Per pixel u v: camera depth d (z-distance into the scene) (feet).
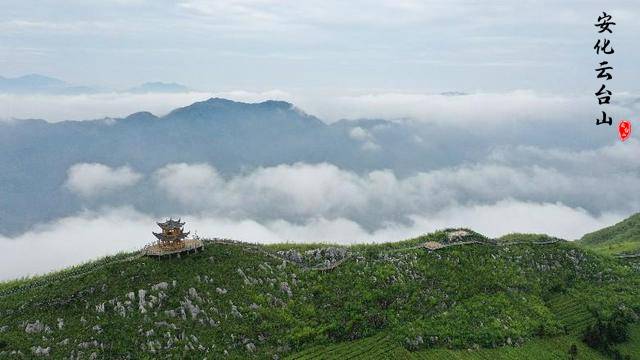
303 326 463.83
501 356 475.72
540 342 507.30
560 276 615.16
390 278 539.29
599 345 510.99
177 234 493.77
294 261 550.77
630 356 509.35
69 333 391.24
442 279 557.33
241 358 411.13
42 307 415.44
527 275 600.39
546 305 567.18
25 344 374.63
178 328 416.67
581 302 576.61
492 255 615.57
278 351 433.07
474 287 558.56
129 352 388.16
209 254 504.02
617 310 564.30
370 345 462.19
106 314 414.62
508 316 527.81
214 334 424.46
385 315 497.05
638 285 622.95
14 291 453.58
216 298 456.04
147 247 506.07
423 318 505.66
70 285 442.91
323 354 440.86
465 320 509.76
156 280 452.35
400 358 455.22
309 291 507.30
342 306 496.64
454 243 625.00
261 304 469.57
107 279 447.83
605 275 635.25
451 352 471.62
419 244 627.87
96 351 380.58
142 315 418.72
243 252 531.91
